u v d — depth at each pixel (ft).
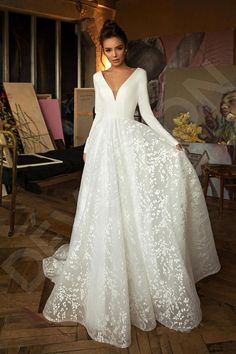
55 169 14.02
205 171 15.48
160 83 18.80
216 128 16.84
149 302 7.51
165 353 6.95
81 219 7.83
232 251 11.39
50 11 18.17
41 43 19.17
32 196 15.51
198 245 9.02
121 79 7.81
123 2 20.36
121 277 7.16
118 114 7.86
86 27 20.01
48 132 18.40
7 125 16.92
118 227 7.25
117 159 7.59
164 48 18.47
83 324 7.77
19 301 8.57
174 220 7.66
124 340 7.07
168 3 18.54
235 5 16.30
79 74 20.85
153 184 7.62
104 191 7.47
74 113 19.77
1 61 17.78
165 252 7.50
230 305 8.54
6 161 13.53
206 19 17.38
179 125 17.81
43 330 7.57
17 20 18.04
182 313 7.48
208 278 9.75
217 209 15.49
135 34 20.10
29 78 18.97
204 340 7.30
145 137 7.78
